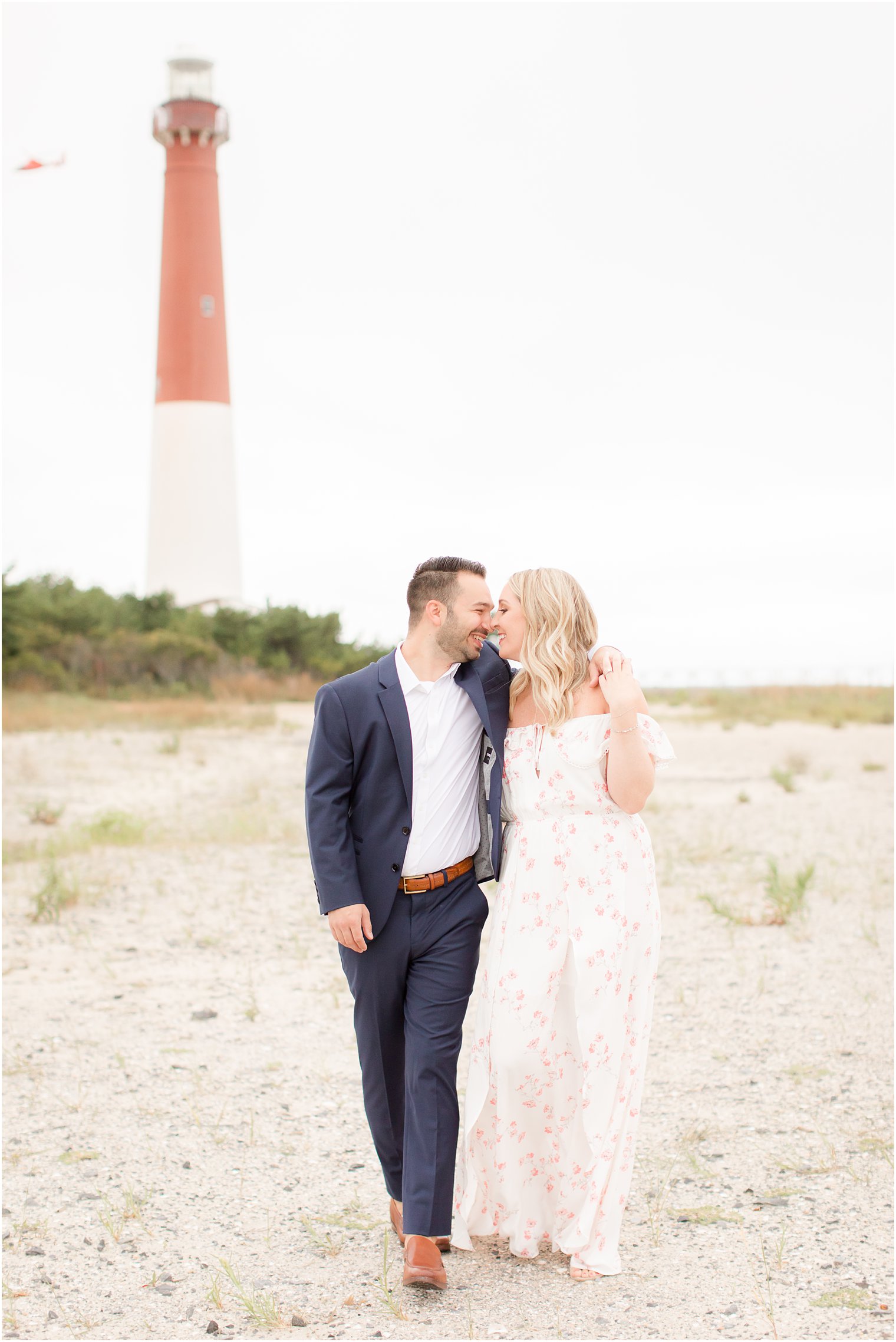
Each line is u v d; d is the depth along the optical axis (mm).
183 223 51062
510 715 3568
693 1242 3559
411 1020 3422
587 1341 3004
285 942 7375
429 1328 3080
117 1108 4691
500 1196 3480
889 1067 5016
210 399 52375
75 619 35469
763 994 6125
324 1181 4055
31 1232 3670
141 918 8008
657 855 10266
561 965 3389
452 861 3467
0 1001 6082
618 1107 3387
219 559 53250
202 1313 3189
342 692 3455
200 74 51531
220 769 17203
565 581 3479
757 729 26062
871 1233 3578
